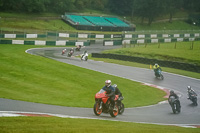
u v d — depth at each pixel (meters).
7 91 32.25
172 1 182.75
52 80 42.84
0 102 24.81
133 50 86.75
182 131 17.89
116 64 67.69
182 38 123.56
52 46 98.94
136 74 55.47
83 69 55.66
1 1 139.88
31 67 51.25
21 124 15.41
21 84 37.72
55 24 138.50
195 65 61.16
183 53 79.19
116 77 50.81
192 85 47.50
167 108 32.25
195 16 197.12
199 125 23.97
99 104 23.16
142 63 70.81
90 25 141.75
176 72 58.88
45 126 15.30
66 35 113.50
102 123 18.58
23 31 107.56
